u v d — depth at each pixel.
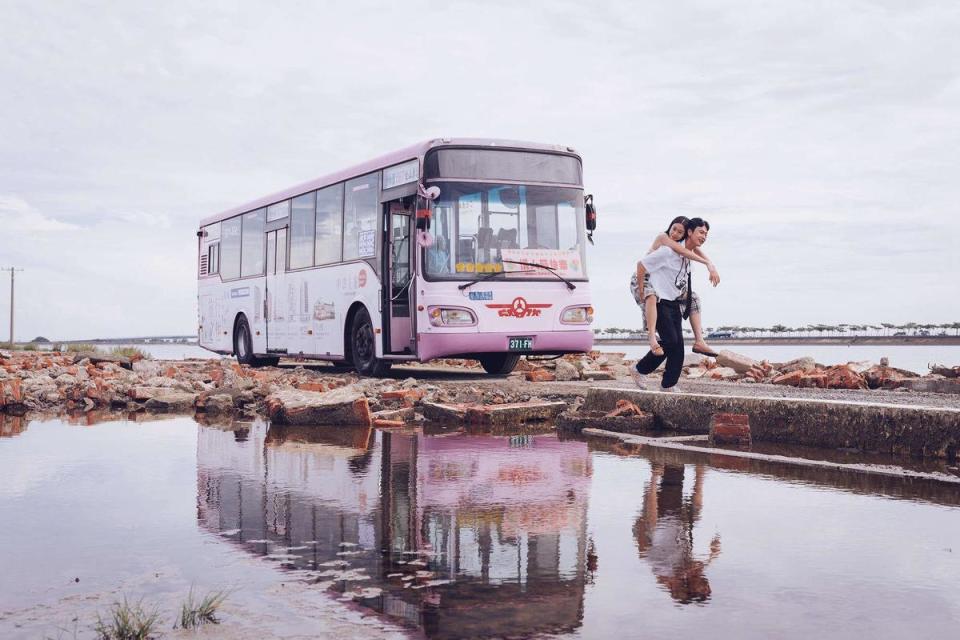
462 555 4.36
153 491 6.21
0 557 4.37
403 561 4.25
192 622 3.34
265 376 17.33
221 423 11.41
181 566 4.18
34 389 15.04
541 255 14.61
